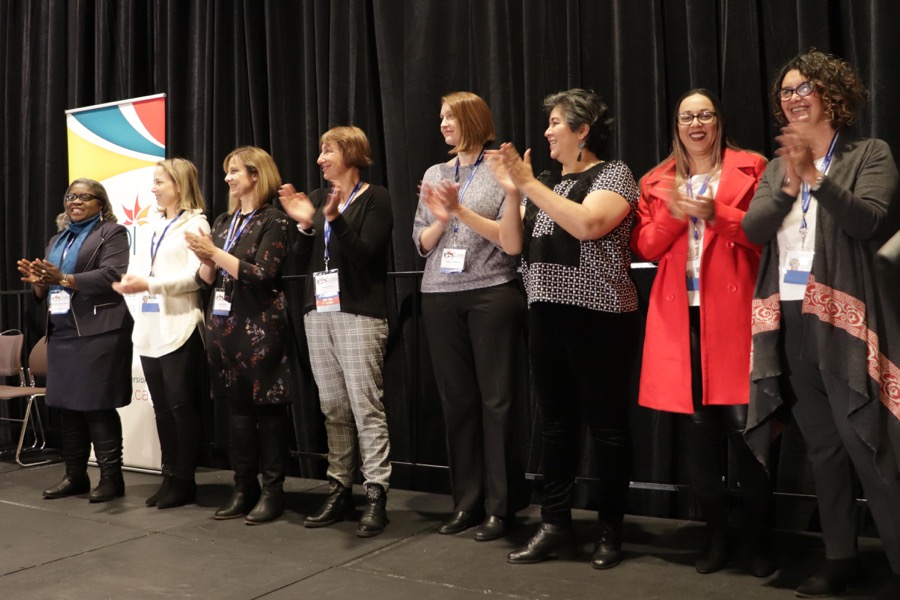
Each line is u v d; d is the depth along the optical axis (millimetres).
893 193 1994
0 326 4926
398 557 2574
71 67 4734
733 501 2928
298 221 2820
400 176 3539
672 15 3070
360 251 2781
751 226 2123
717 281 2281
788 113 2141
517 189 2424
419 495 3426
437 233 2783
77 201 3502
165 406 3324
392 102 3559
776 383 2139
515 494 2812
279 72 3947
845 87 2088
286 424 3119
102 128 4371
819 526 2783
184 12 4320
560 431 2475
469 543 2699
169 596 2268
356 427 3104
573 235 2264
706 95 2352
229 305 3014
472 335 2734
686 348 2293
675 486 2941
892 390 1972
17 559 2625
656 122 3025
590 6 3197
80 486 3553
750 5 2852
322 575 2420
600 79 3191
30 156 4895
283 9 3959
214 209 4141
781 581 2262
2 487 3707
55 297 3439
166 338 3232
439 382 2832
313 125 3811
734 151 2375
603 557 2416
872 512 2068
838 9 2768
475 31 3416
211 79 4172
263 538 2814
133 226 4238
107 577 2436
